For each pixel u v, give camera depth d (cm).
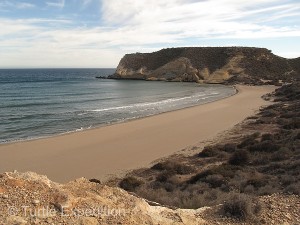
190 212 797
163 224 646
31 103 5544
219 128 3316
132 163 2211
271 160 1825
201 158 2192
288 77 11706
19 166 2164
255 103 5303
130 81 12625
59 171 2073
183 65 12950
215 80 11712
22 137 3061
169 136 3009
